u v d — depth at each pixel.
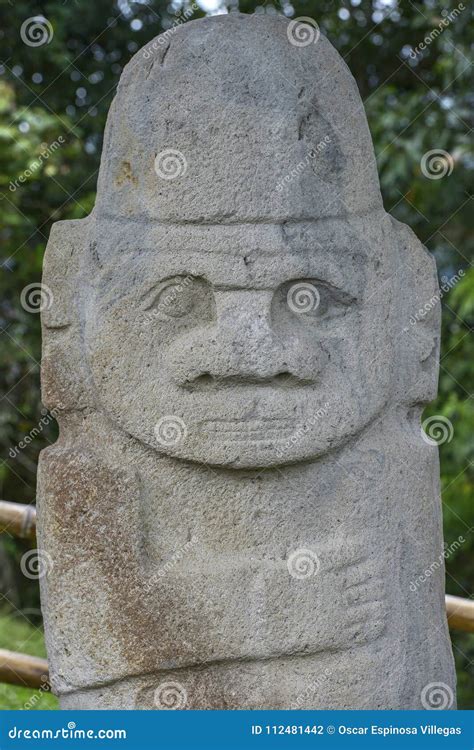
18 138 4.63
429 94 4.46
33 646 4.62
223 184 2.12
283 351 2.12
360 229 2.25
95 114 4.93
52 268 2.25
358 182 2.26
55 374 2.24
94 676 2.19
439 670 2.35
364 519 2.25
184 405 2.15
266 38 2.18
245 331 2.12
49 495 2.21
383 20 4.71
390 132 4.43
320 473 2.24
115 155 2.22
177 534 2.21
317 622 2.19
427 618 2.33
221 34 2.17
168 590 2.16
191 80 2.15
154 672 2.18
